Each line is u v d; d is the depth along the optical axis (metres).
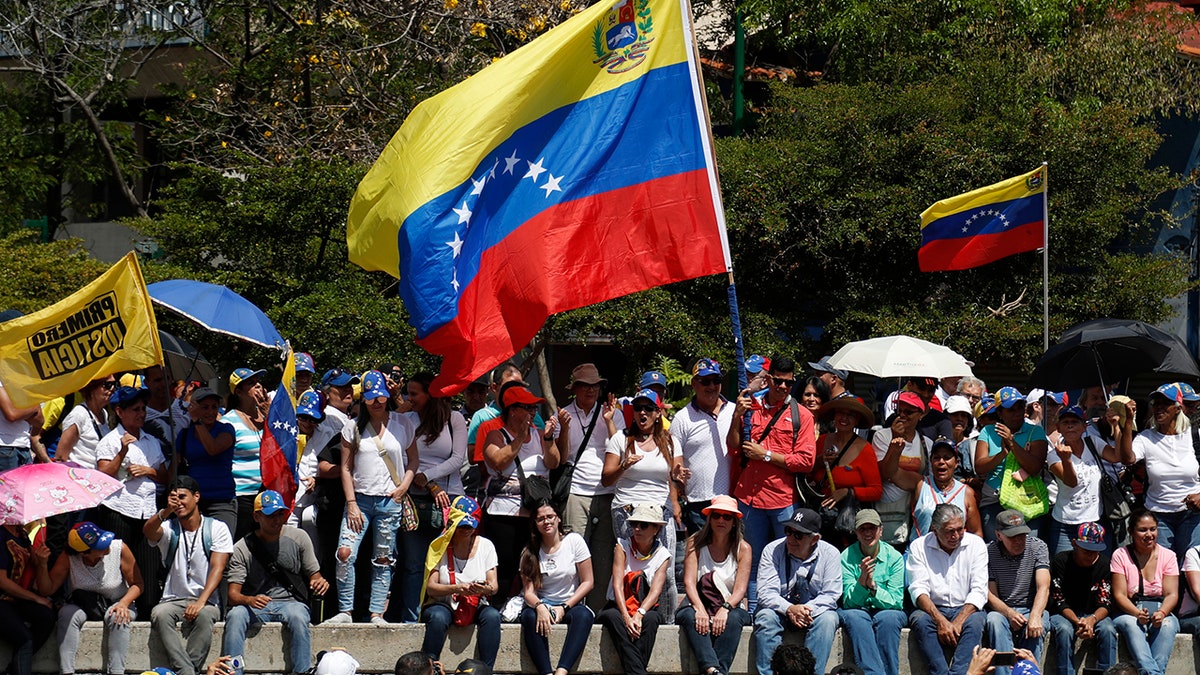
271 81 31.86
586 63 15.83
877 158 26.08
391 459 16.59
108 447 16.45
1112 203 26.30
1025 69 27.66
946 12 29.14
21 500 15.06
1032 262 26.41
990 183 25.77
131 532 16.44
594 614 16.31
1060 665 16.06
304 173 25.33
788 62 35.28
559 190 15.53
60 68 32.25
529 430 17.03
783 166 26.30
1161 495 16.84
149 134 36.06
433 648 15.80
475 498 17.06
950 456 16.67
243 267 25.75
